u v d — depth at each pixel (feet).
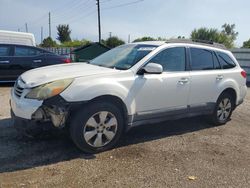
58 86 12.97
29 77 14.23
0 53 31.83
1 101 24.25
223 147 16.24
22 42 45.14
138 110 15.37
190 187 11.72
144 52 16.15
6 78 32.19
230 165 13.94
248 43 143.95
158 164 13.55
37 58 33.71
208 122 20.36
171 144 16.16
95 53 58.08
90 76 13.87
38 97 12.82
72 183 11.45
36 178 11.68
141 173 12.60
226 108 20.35
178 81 16.62
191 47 17.99
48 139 15.46
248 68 46.47
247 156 15.16
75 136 13.52
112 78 14.35
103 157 13.92
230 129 19.67
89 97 13.41
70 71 14.48
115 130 14.64
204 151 15.47
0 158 13.16
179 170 13.08
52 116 12.98
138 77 15.10
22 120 13.16
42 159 13.32
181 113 17.40
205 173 12.97
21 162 12.92
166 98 16.30
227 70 19.89
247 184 12.24
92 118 13.79
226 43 157.38
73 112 13.48
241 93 20.99
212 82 18.62
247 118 22.80
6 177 11.62
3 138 15.39
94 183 11.55
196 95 17.83
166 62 16.49
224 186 11.96
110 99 14.34
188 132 18.45
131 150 14.94
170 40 17.40
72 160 13.39
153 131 18.15
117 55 17.24
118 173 12.47
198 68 18.07
